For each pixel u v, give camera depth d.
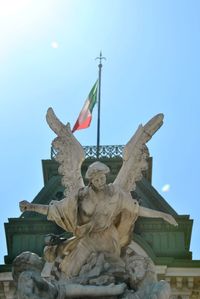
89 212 12.79
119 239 13.05
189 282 35.75
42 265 12.35
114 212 12.87
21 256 12.06
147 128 14.09
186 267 35.91
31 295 11.23
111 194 12.94
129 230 13.11
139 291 11.70
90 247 12.79
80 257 12.72
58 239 13.05
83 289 11.73
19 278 11.52
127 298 11.55
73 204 12.78
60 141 14.06
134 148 13.95
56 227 37.94
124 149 13.97
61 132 14.12
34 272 11.58
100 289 11.76
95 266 12.45
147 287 11.62
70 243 12.91
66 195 13.57
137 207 13.04
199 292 35.81
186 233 37.94
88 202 12.84
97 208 12.84
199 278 35.69
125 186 13.66
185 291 35.72
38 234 37.97
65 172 13.84
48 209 12.88
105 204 12.87
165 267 35.75
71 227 12.87
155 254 36.56
